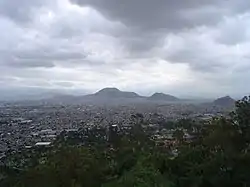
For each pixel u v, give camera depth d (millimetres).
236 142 14859
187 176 12891
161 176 12875
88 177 12531
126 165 14406
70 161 12617
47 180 12047
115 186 12414
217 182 12500
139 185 12281
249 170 12781
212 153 14086
